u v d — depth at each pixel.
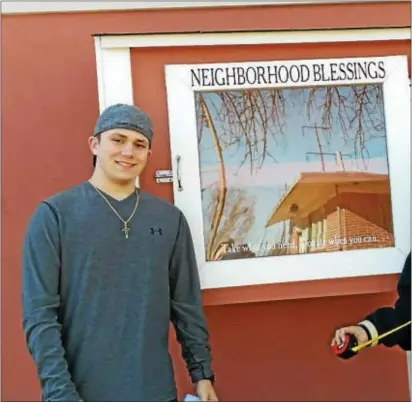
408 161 1.78
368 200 1.76
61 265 1.40
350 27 1.83
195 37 1.71
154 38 1.69
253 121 1.73
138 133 1.47
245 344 2.01
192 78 1.71
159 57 1.70
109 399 1.39
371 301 2.04
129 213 1.47
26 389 1.87
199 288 1.59
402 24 1.91
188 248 1.58
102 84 1.67
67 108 1.86
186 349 1.57
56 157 1.86
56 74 1.85
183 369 1.94
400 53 1.80
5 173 1.85
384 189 1.77
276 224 1.73
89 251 1.41
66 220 1.41
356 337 1.71
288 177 1.74
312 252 1.74
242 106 1.73
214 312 2.00
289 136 1.74
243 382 2.01
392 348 2.08
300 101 1.75
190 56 1.72
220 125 1.72
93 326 1.40
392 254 1.75
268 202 1.73
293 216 1.73
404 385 2.07
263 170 1.73
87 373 1.39
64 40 1.85
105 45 1.67
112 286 1.42
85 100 1.86
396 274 1.76
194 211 1.70
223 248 1.71
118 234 1.44
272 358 2.02
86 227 1.42
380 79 1.78
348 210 1.75
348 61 1.77
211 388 1.54
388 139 1.77
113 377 1.40
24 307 1.38
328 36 1.76
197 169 1.70
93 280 1.41
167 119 1.70
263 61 1.74
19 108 1.85
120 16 1.86
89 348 1.40
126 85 1.68
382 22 1.91
